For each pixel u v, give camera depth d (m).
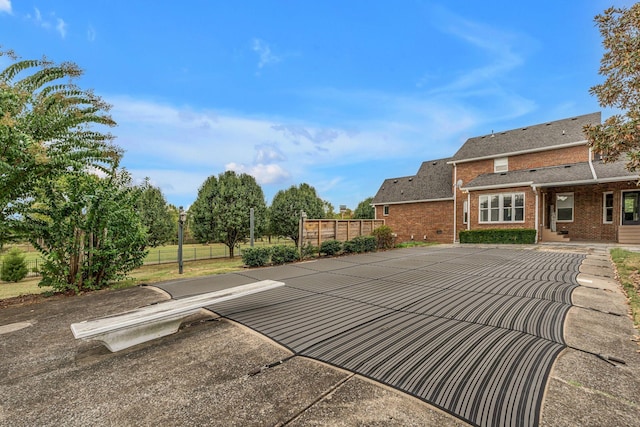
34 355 3.02
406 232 20.94
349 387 2.35
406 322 3.70
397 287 5.51
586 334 3.31
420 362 2.70
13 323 3.99
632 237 12.01
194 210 19.02
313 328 3.55
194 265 15.11
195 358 2.89
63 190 5.75
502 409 2.06
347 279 6.27
